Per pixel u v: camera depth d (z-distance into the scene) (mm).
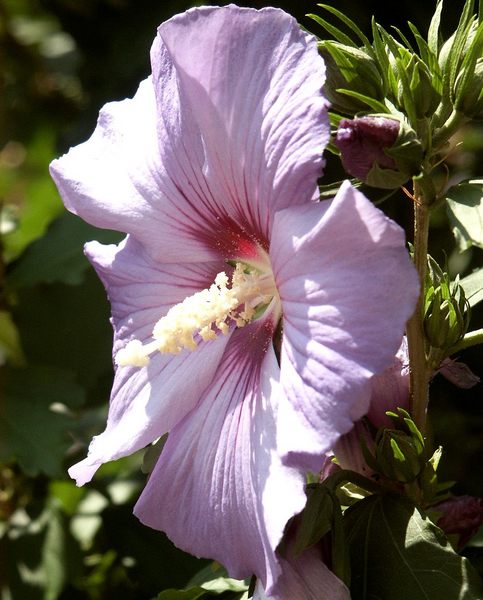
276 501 192
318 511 201
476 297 250
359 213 177
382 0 365
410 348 218
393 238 176
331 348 181
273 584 192
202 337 225
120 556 357
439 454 227
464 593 205
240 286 225
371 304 178
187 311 219
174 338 218
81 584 374
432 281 228
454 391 356
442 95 218
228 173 216
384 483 223
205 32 208
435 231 358
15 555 370
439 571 208
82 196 235
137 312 239
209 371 224
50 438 339
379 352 176
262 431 202
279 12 202
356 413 179
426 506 228
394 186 204
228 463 208
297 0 368
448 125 216
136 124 235
